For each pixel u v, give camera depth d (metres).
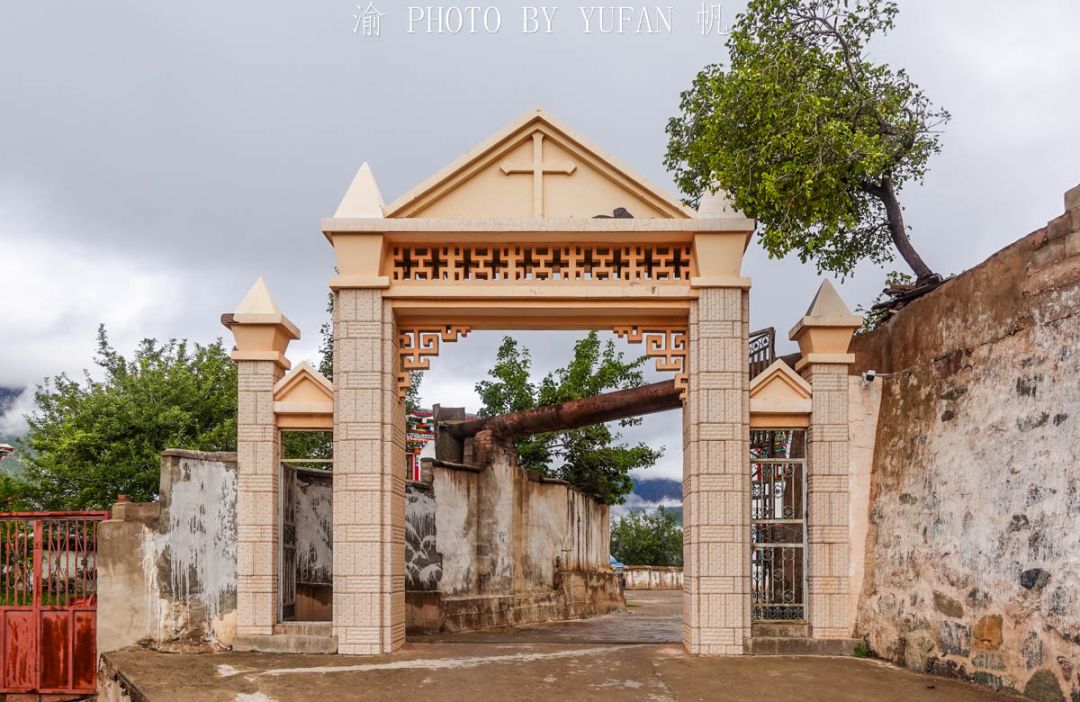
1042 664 7.46
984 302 8.87
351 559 9.90
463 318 10.59
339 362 10.14
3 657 10.42
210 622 10.02
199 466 10.24
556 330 10.94
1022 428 8.09
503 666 9.07
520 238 10.17
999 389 8.50
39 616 10.45
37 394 19.16
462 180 10.30
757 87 10.60
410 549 14.78
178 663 9.23
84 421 17.75
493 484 17.09
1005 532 8.09
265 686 8.27
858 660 9.54
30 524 11.56
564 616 18.94
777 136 10.28
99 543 10.07
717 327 10.11
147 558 10.04
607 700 7.82
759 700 7.81
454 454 18.09
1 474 18.58
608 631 15.69
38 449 18.28
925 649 8.95
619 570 33.50
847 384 10.36
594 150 10.20
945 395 9.37
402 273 10.45
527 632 15.39
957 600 8.62
